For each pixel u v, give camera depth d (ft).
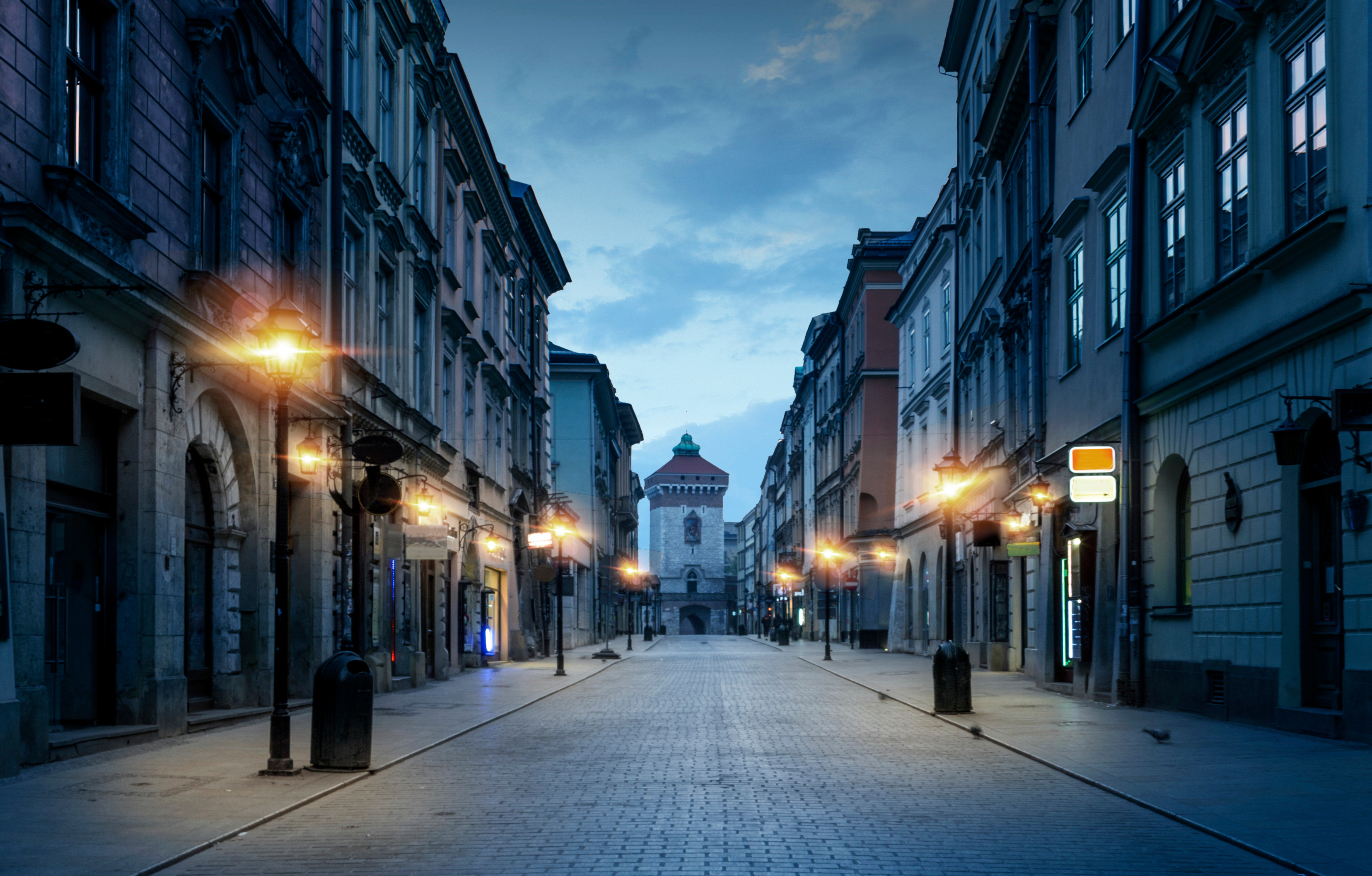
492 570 128.16
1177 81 56.85
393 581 83.25
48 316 37.06
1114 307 68.33
